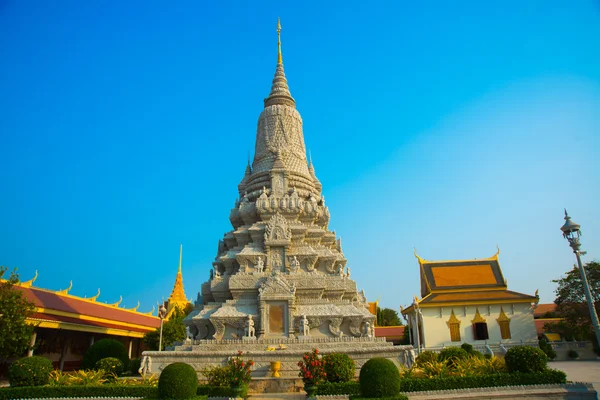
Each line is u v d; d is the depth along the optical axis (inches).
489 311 2126.0
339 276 1320.1
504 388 828.0
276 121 1626.5
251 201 1508.4
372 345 1139.9
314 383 842.8
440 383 832.9
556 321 2480.3
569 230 801.6
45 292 1610.5
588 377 1190.9
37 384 890.7
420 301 2153.1
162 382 743.7
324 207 1512.1
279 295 1195.3
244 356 1056.2
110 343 1378.0
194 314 1344.7
